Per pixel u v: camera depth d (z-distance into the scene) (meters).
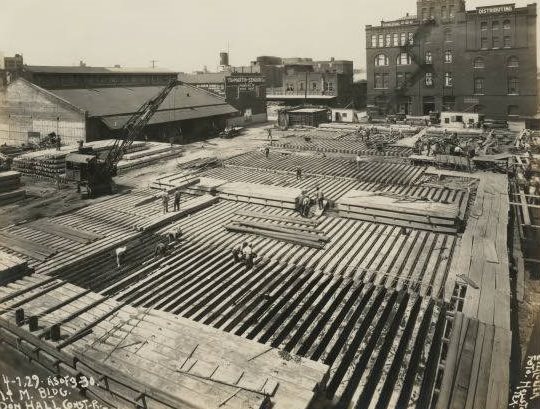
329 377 10.35
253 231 19.28
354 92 79.69
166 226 20.70
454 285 14.25
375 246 17.77
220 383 9.05
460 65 57.78
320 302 13.59
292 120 57.78
